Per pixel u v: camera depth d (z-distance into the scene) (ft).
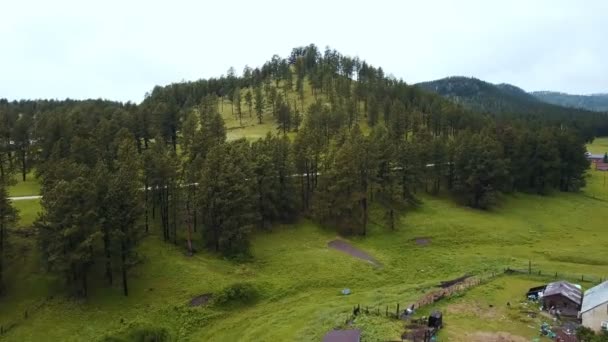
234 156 266.57
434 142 362.33
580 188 437.17
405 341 150.30
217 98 621.72
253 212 262.47
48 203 196.13
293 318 180.75
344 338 152.46
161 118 368.68
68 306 189.47
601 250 269.44
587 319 160.66
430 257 254.88
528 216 335.88
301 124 497.87
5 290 192.13
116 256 212.23
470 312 176.96
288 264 234.79
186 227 258.78
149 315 187.42
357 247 265.13
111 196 200.23
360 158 287.89
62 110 400.26
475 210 337.11
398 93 573.74
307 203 305.32
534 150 398.83
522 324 166.20
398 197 290.76
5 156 312.29
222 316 190.60
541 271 228.63
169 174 240.73
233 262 232.53
